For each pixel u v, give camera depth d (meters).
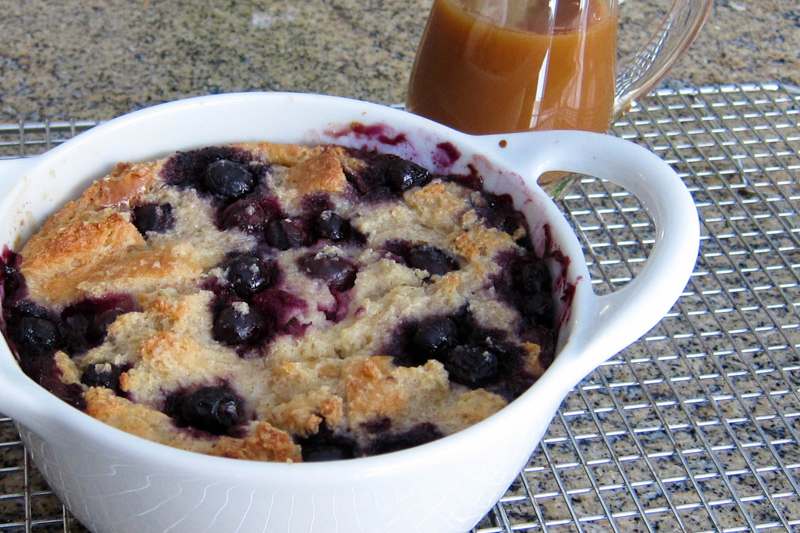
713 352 0.45
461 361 0.37
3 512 0.39
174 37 0.59
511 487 0.41
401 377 0.37
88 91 0.55
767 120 0.56
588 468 0.41
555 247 0.39
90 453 0.33
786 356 0.46
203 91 0.56
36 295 0.38
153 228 0.40
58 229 0.40
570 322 0.37
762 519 0.41
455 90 0.46
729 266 0.49
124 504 0.34
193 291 0.39
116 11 0.60
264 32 0.60
